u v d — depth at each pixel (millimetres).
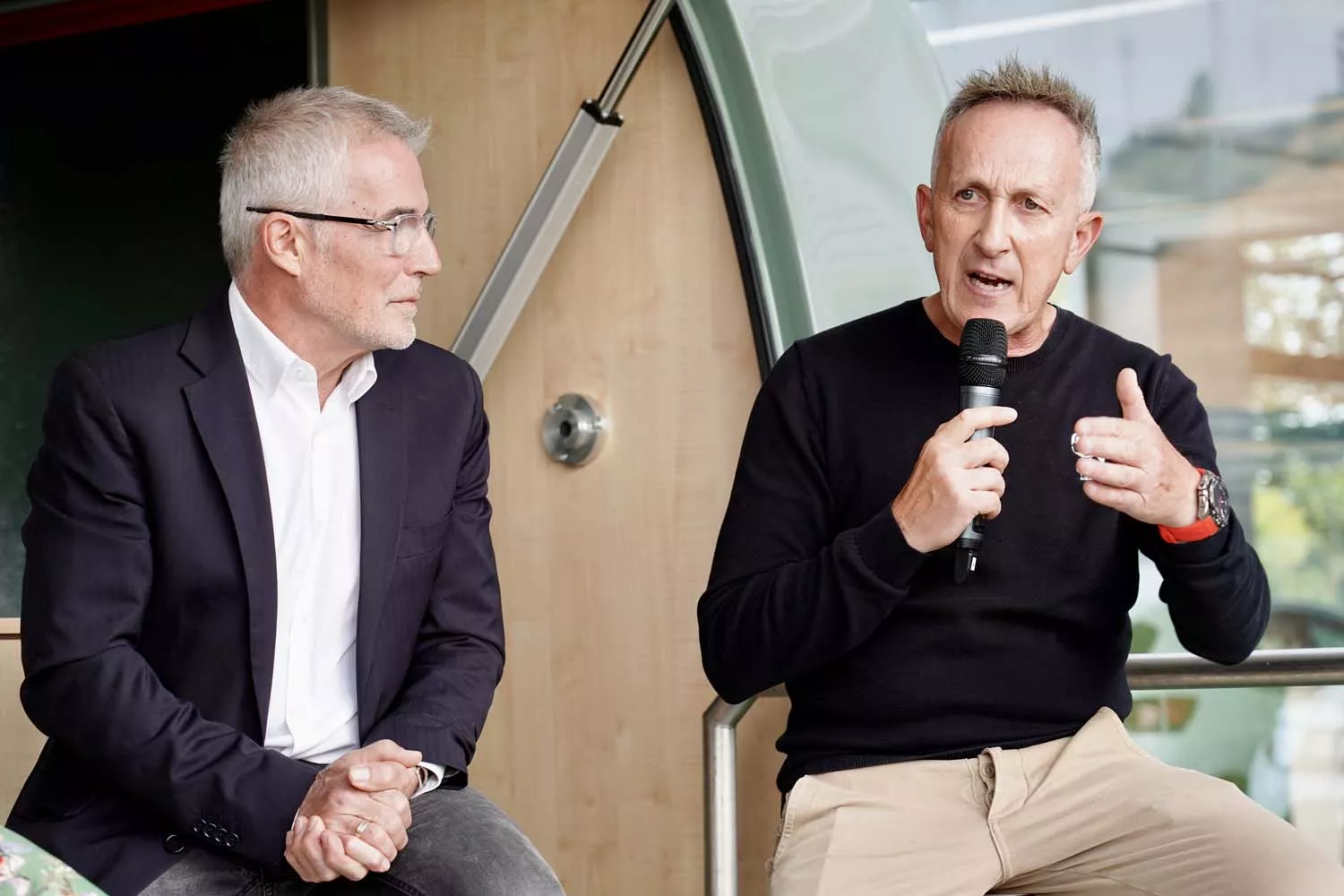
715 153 3742
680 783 3805
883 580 2312
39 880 1823
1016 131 2455
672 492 3836
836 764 2500
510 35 4094
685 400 3828
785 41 3732
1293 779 3789
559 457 3941
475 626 2676
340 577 2537
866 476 2582
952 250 2496
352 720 2529
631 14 3926
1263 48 3816
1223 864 2232
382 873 2316
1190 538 2350
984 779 2434
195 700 2439
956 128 2510
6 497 5129
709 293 3805
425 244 2557
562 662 3959
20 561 5086
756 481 2641
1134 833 2340
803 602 2373
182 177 5051
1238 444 3895
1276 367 3855
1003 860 2375
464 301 4145
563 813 3941
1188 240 3889
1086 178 2539
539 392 4008
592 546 3932
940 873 2361
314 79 4344
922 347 2625
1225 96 3848
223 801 2252
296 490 2525
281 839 2229
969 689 2467
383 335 2523
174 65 5031
